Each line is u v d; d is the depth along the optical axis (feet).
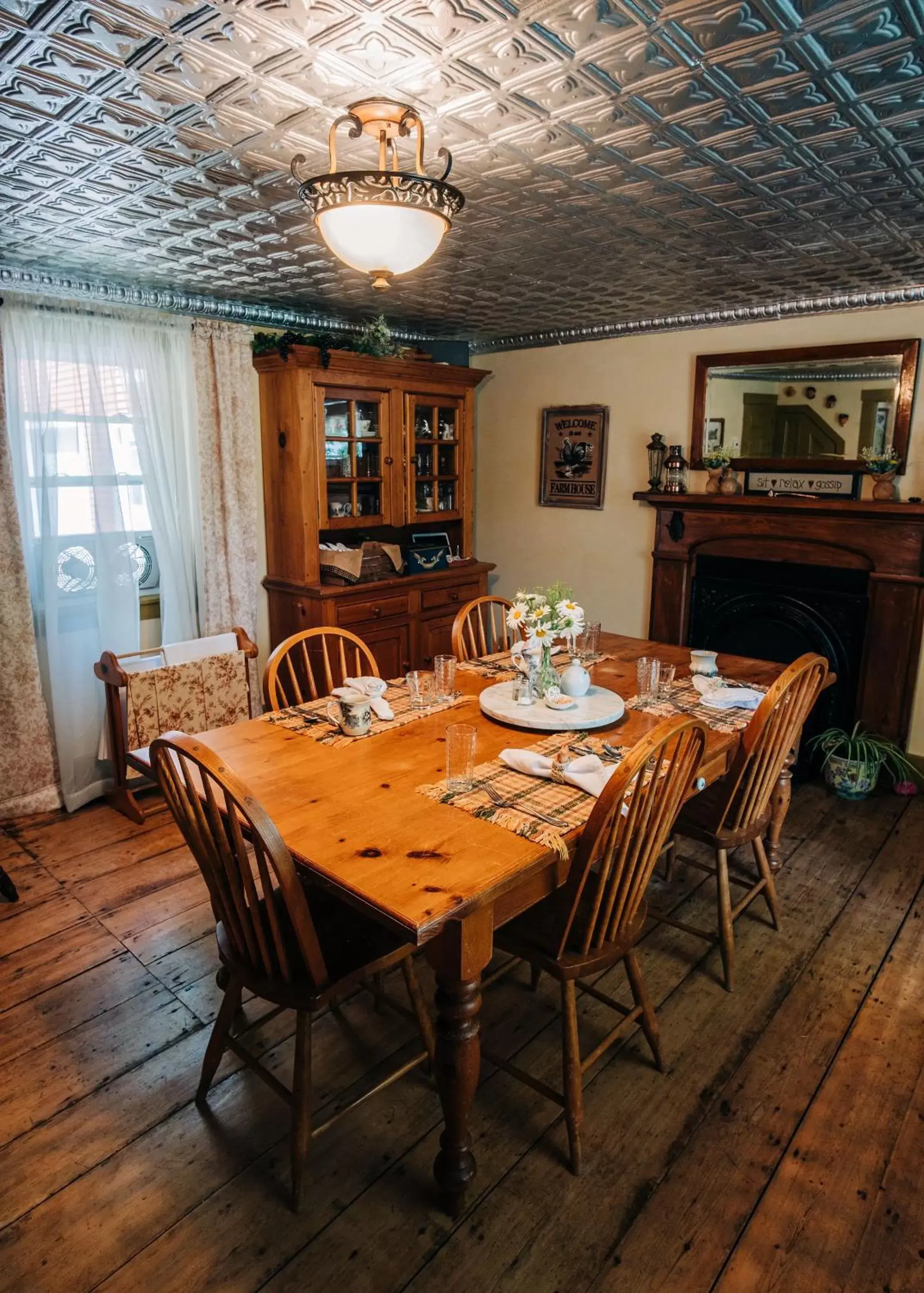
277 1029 6.78
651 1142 5.62
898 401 11.28
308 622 12.97
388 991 7.27
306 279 10.64
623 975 7.50
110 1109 5.90
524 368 15.67
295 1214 5.06
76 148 6.07
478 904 4.44
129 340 11.16
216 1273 4.69
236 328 12.32
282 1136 5.68
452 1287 4.60
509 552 16.61
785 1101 6.01
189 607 12.44
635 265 9.80
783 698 6.82
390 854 4.90
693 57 4.66
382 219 5.26
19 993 7.18
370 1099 6.03
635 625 14.85
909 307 11.12
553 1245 4.86
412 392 13.80
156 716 10.65
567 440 15.14
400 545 14.70
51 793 11.05
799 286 10.90
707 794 7.77
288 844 5.04
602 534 15.02
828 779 11.64
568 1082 5.33
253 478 12.89
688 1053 6.49
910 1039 6.68
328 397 12.46
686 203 7.40
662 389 13.78
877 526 11.46
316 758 6.55
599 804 4.90
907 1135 5.69
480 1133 5.70
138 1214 5.07
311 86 5.04
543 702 7.74
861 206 7.49
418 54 4.61
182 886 9.05
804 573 12.34
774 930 8.25
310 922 4.78
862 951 7.89
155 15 4.17
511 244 8.79
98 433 10.85
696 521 13.33
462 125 5.63
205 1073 5.84
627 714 7.66
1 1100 5.98
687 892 8.94
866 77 4.91
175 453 11.93
